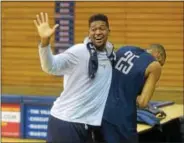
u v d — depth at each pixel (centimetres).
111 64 768
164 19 1612
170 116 1205
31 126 1406
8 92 1730
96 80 756
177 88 1605
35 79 1714
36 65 1711
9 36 1725
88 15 1659
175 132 1295
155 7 1612
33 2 1697
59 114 765
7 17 1722
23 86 1722
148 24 1622
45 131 1395
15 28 1720
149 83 758
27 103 1401
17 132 1416
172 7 1603
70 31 1678
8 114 1420
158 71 764
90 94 754
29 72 1717
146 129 1057
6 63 1733
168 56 1612
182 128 1281
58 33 1684
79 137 759
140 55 770
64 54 748
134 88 761
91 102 756
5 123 1424
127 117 761
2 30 1727
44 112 1389
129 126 762
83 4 1661
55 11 1681
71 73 757
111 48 770
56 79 1694
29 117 1406
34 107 1398
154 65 760
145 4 1620
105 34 755
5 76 1738
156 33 1620
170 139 1305
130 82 761
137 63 762
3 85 1736
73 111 756
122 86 762
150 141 1324
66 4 1673
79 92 755
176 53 1608
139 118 1090
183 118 1266
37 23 732
